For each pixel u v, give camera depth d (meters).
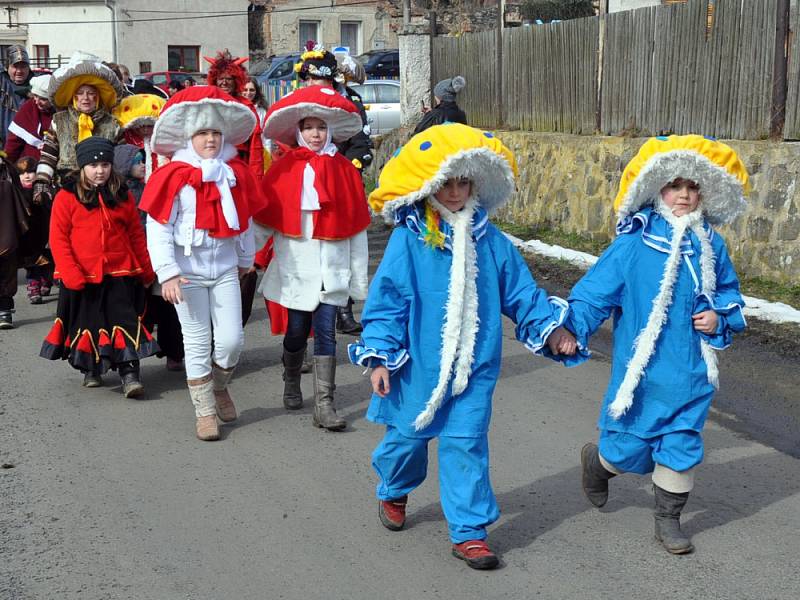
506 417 6.06
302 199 5.74
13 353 7.70
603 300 4.15
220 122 5.56
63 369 7.26
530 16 23.83
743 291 8.53
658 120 10.85
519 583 3.98
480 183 4.09
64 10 38.03
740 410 6.04
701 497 4.81
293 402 6.27
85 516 4.67
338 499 4.85
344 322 8.13
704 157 4.07
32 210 8.78
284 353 6.16
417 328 3.99
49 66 38.41
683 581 3.97
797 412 5.98
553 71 12.96
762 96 9.27
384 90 23.66
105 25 37.69
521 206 12.96
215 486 5.03
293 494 4.92
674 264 4.07
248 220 5.70
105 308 6.43
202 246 5.57
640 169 4.11
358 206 5.89
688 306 4.11
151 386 6.84
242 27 39.50
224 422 6.04
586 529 4.47
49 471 5.25
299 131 5.89
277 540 4.39
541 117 13.39
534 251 10.96
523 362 7.34
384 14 41.69
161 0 38.16
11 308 8.52
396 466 4.24
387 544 4.35
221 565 4.16
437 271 3.99
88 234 6.30
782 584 3.94
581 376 6.96
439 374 3.96
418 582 3.99
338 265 5.83
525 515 4.63
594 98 12.05
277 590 3.94
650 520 4.57
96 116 7.79
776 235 8.66
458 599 3.85
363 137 8.43
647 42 10.97
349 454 5.48
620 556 4.20
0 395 6.62
